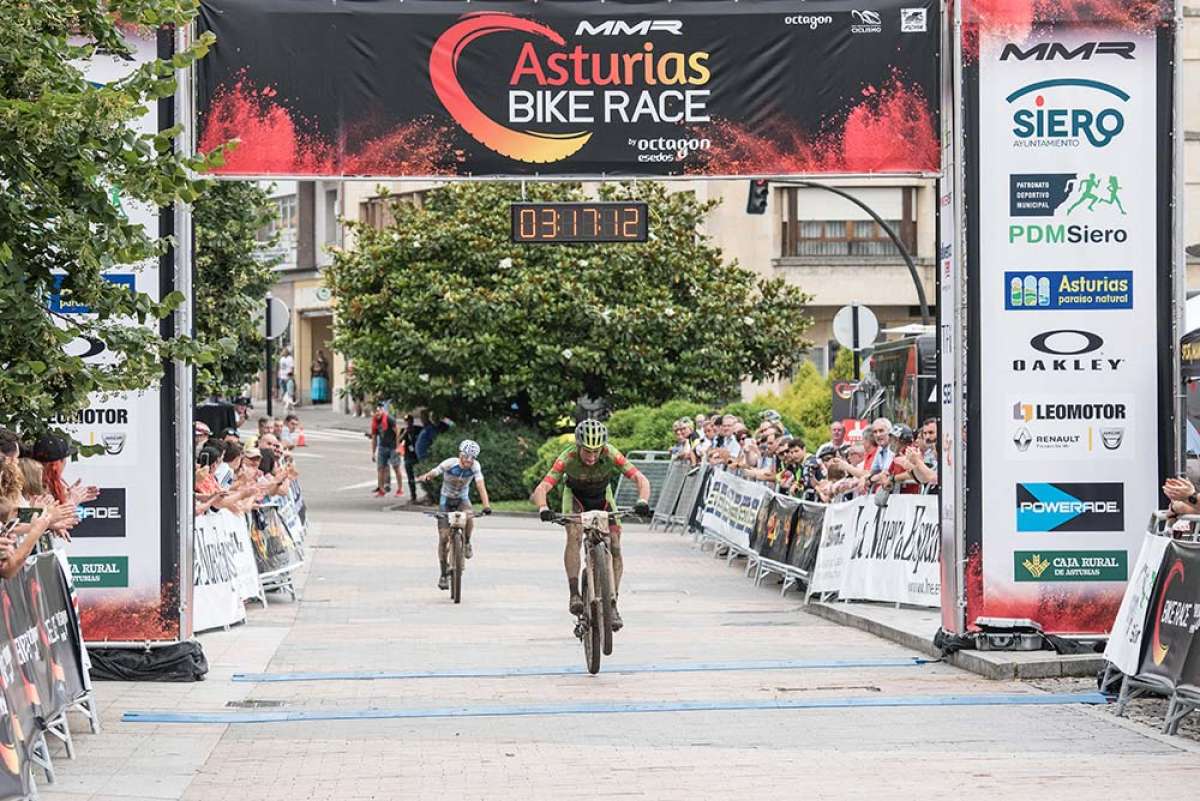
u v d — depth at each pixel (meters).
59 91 13.65
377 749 15.20
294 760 14.71
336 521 48.34
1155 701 17.58
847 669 20.22
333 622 26.12
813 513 28.97
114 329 14.79
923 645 21.66
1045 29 20.20
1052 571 20.19
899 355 46.22
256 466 30.45
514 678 19.77
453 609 27.89
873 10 20.55
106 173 13.98
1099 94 20.25
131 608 19.67
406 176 20.42
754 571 34.34
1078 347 20.22
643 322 52.31
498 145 20.45
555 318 52.31
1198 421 30.97
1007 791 13.02
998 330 20.20
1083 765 14.08
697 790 13.17
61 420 16.45
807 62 20.56
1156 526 17.25
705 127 20.55
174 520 19.70
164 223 19.36
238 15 20.17
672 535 43.94
